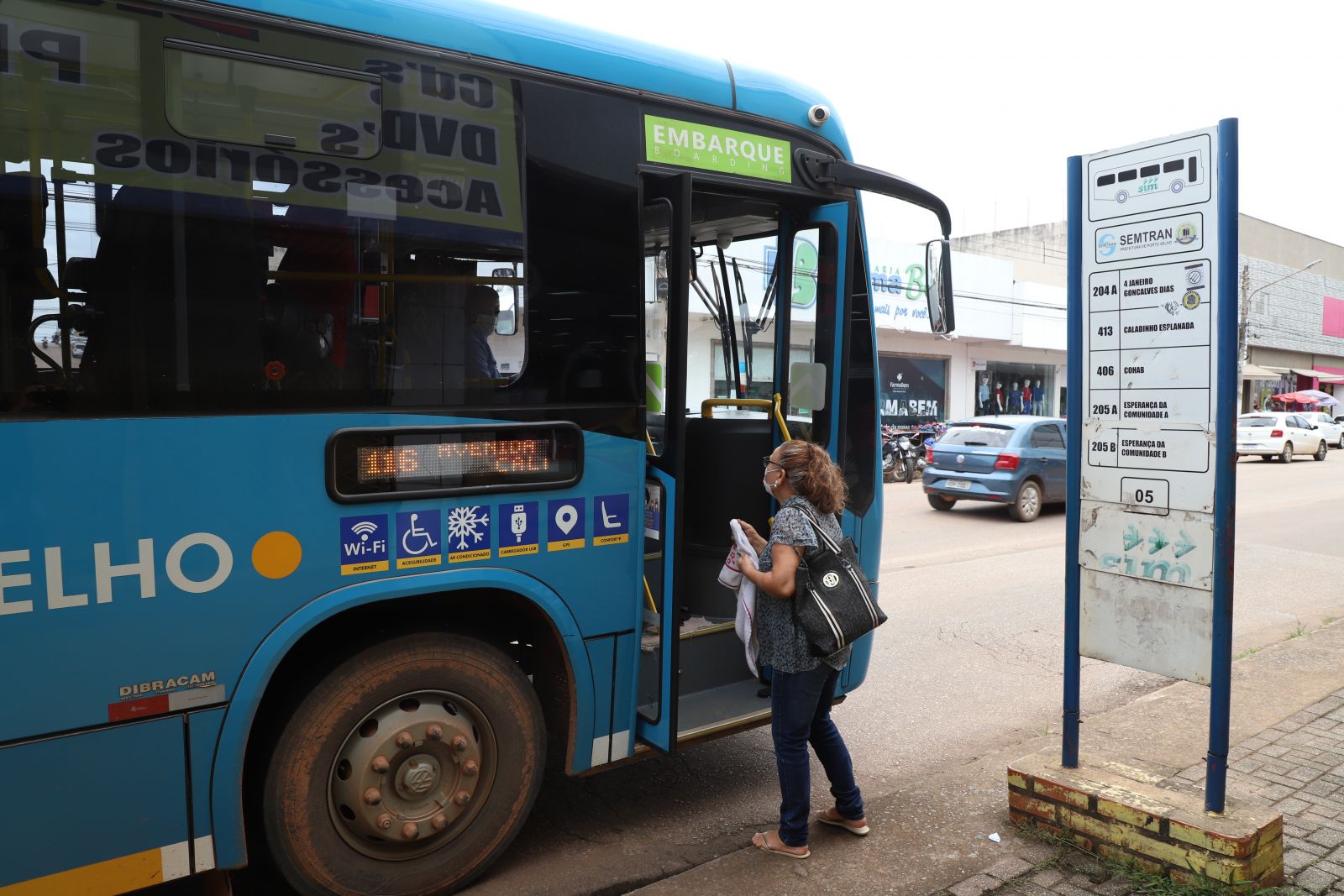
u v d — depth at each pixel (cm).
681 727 379
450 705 320
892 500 1587
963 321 2469
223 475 269
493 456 320
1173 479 337
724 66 392
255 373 276
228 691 272
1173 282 334
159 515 260
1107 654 359
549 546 334
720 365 471
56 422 246
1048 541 1165
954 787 418
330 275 289
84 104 253
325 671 296
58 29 251
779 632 342
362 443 292
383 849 311
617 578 355
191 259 267
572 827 386
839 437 424
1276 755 443
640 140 359
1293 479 2123
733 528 355
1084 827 349
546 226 334
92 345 252
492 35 325
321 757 295
